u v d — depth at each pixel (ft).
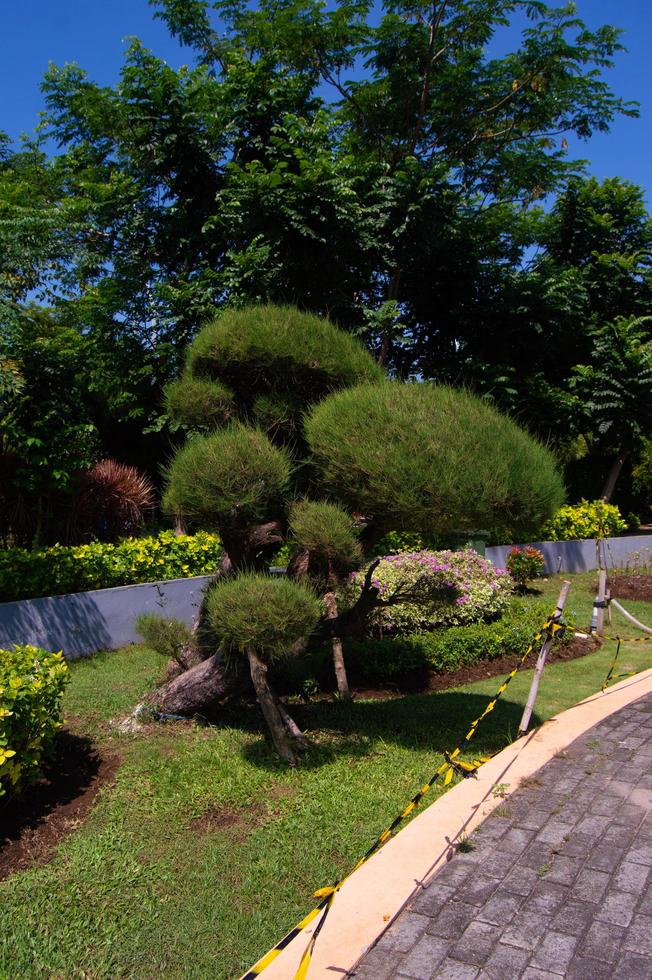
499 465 13.87
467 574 29.78
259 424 16.47
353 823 13.07
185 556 30.81
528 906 10.32
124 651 26.09
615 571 47.93
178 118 40.60
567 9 48.16
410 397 14.83
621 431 55.62
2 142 49.85
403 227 40.50
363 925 9.80
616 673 24.29
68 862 11.87
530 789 14.34
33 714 13.32
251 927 10.19
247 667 16.94
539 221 55.88
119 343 41.96
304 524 14.78
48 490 30.83
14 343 28.48
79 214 44.14
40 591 25.66
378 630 25.86
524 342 50.03
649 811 13.33
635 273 58.13
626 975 8.86
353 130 53.78
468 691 22.36
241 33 53.93
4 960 9.60
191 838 12.64
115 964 9.55
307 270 37.88
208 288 38.27
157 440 45.78
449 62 52.01
